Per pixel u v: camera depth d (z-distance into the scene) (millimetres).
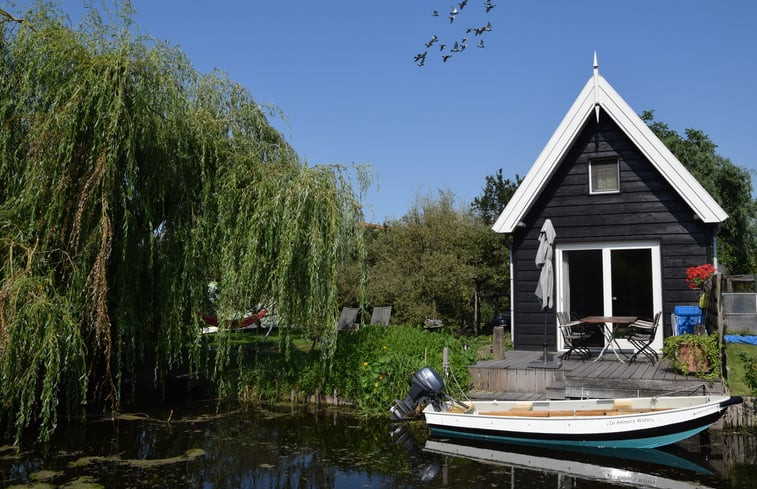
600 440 6547
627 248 10961
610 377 7863
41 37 7371
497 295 19453
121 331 7938
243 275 8289
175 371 10812
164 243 8422
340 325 15461
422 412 8039
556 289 11305
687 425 6227
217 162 8680
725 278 11094
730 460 6121
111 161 7031
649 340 9102
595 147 11266
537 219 11562
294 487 5434
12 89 7477
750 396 7531
